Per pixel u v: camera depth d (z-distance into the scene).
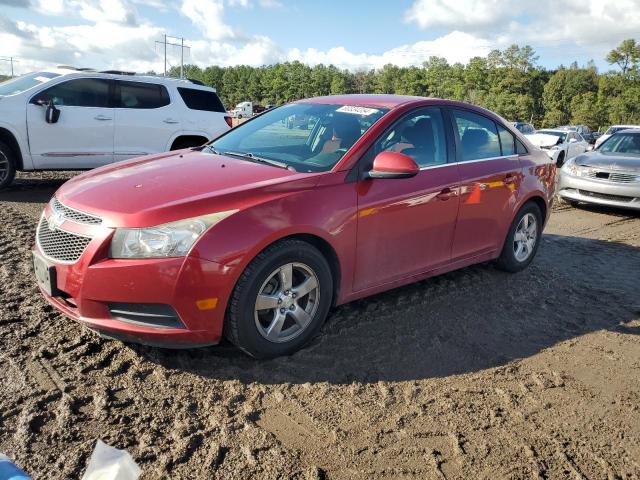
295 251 3.34
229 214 3.11
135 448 2.55
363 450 2.66
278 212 3.27
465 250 4.70
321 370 3.36
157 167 3.82
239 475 2.43
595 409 3.17
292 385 3.18
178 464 2.47
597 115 97.31
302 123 4.43
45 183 9.44
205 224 3.04
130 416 2.79
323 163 3.79
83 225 3.13
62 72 8.73
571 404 3.20
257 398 3.03
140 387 3.05
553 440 2.84
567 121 103.81
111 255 3.03
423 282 5.01
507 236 5.19
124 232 3.01
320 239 3.52
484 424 2.94
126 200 3.18
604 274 5.78
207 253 3.00
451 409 3.05
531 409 3.12
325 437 2.74
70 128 8.55
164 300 2.99
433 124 4.47
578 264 6.11
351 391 3.15
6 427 2.63
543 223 5.71
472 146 4.79
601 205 9.38
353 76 137.12
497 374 3.48
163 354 3.40
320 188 3.53
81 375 3.12
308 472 2.48
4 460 1.33
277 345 3.39
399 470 2.54
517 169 5.13
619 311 4.72
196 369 3.27
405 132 4.21
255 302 3.22
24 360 3.23
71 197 3.39
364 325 4.02
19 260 5.01
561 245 6.98
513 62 105.56
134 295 2.98
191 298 3.01
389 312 4.28
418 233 4.16
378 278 3.98
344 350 3.63
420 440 2.77
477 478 2.53
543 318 4.44
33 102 8.26
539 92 107.38
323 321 3.64
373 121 4.09
